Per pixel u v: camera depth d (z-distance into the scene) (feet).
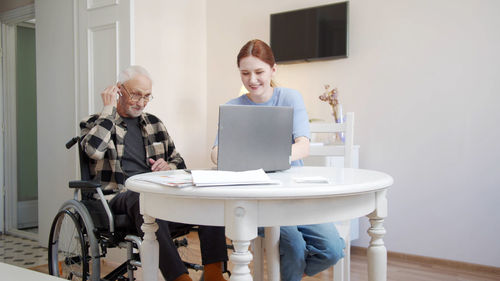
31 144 14.79
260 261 6.32
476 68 9.41
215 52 13.58
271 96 6.17
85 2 10.84
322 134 10.87
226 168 4.30
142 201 4.12
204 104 13.75
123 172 7.31
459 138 9.61
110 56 10.43
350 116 6.82
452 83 9.69
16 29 14.33
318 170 5.07
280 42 11.94
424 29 10.02
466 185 9.53
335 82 11.28
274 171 4.82
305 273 5.75
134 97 7.51
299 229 5.60
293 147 5.47
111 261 10.46
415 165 10.14
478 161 9.39
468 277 8.88
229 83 13.32
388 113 10.49
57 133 11.54
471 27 9.46
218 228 5.97
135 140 7.73
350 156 6.79
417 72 10.11
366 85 10.80
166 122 12.41
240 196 3.37
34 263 10.28
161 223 5.77
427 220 10.00
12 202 14.14
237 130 4.31
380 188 3.99
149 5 11.80
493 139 9.22
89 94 10.77
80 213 6.17
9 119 14.15
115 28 10.32
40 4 12.00
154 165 7.33
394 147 10.41
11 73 14.20
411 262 10.02
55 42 11.60
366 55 10.79
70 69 11.24
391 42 10.44
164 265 5.64
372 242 4.51
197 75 13.47
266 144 4.53
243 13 13.01
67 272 7.83
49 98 11.76
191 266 6.72
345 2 10.86
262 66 5.76
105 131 7.01
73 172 11.13
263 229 6.10
